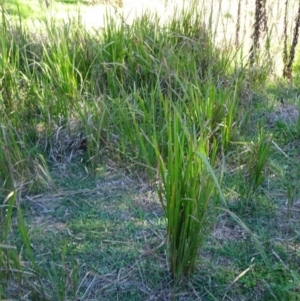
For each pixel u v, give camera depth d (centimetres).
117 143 318
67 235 258
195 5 466
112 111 339
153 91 320
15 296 208
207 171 217
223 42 444
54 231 261
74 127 336
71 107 346
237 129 335
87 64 396
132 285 229
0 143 278
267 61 426
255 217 275
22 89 362
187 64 379
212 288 227
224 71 401
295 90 422
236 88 329
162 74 373
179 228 219
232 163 317
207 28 459
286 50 438
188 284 228
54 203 282
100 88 378
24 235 202
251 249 251
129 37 408
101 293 224
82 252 247
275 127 360
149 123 307
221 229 264
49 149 330
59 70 362
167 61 378
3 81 349
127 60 402
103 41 413
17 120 326
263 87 410
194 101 312
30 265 234
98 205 282
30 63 403
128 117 333
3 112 314
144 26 429
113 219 271
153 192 293
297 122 360
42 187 292
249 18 554
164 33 416
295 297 216
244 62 454
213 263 241
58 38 396
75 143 328
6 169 273
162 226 265
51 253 244
